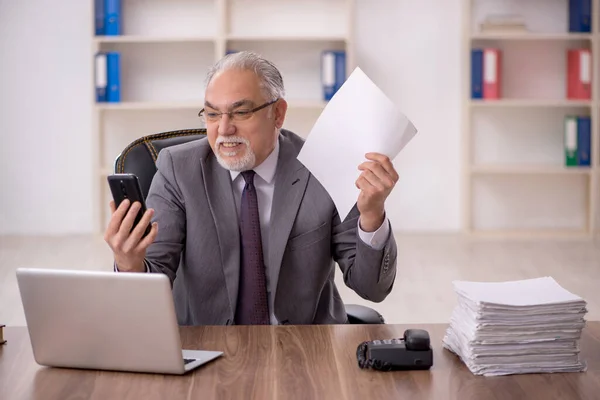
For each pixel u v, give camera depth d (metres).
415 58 6.93
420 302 4.75
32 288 1.60
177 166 2.29
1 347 1.78
